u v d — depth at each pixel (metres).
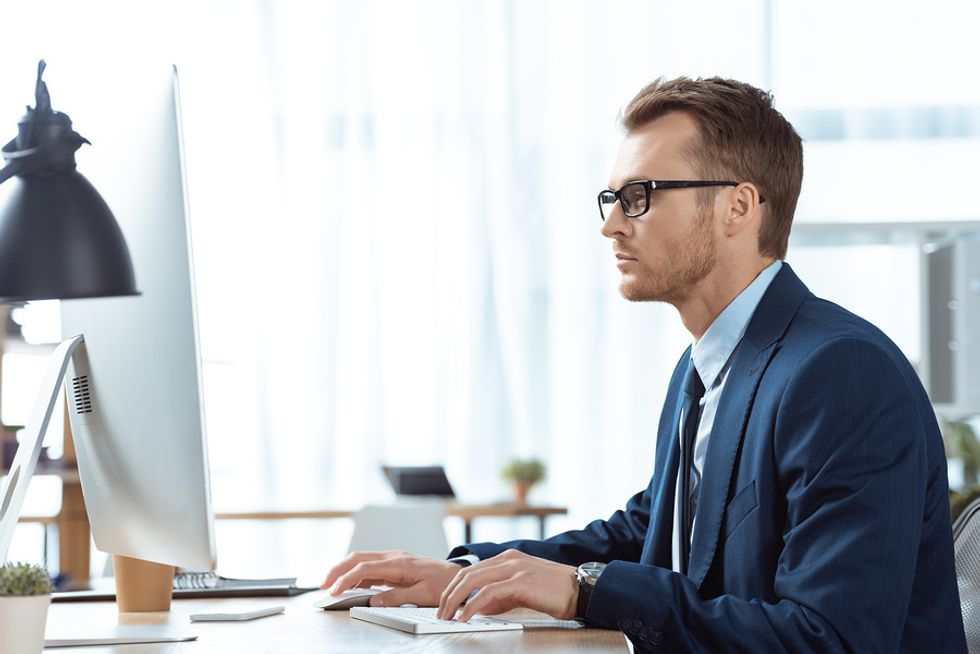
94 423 1.23
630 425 4.17
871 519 1.09
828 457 1.13
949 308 3.58
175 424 1.12
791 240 4.01
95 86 1.21
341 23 4.24
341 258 4.18
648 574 1.13
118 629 1.16
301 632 1.15
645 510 1.58
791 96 4.20
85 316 1.24
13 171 1.04
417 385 4.17
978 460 3.62
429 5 4.26
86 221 1.05
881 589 1.06
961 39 4.18
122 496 1.21
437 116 4.23
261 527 4.10
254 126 4.20
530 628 1.14
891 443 1.12
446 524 4.14
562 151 4.25
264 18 4.23
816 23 4.21
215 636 1.13
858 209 4.14
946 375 3.58
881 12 4.20
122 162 1.17
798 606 1.08
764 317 1.29
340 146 4.21
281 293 4.17
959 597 1.28
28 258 1.03
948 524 1.23
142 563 1.32
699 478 1.34
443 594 1.16
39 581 0.91
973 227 3.60
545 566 1.16
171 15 4.20
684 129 1.35
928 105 4.16
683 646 1.09
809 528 1.11
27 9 4.01
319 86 4.24
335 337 4.15
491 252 4.20
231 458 4.11
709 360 1.35
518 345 4.20
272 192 4.19
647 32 4.25
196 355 1.10
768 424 1.19
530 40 4.26
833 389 1.15
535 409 4.17
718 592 1.23
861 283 4.04
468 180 4.21
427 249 4.19
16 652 0.89
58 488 3.64
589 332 4.19
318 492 4.12
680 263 1.34
